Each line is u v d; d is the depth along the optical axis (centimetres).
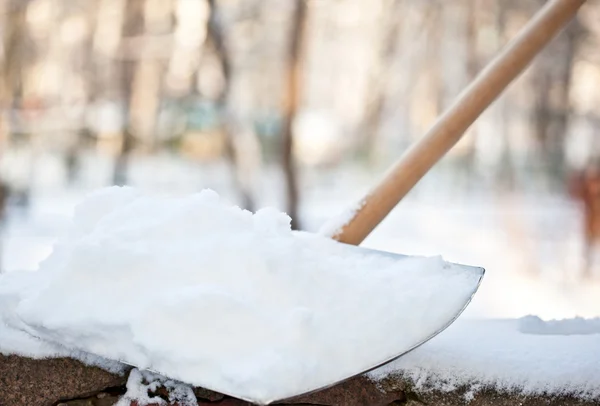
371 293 108
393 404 119
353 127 1487
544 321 148
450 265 117
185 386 117
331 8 1316
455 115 130
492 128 1433
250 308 100
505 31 1196
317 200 1304
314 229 895
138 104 1243
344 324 104
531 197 1309
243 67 1325
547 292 661
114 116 1294
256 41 1337
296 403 117
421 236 981
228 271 107
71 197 1210
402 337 104
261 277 106
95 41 1252
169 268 108
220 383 96
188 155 1373
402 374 118
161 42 1158
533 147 1419
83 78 1293
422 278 114
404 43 1223
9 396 116
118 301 106
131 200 124
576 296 645
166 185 1282
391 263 119
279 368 93
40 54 1271
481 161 1446
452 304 108
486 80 130
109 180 1269
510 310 563
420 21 1203
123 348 104
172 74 1262
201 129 1377
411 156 130
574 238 962
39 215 1036
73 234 124
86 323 104
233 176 799
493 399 118
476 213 1188
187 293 101
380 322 105
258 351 98
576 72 1434
